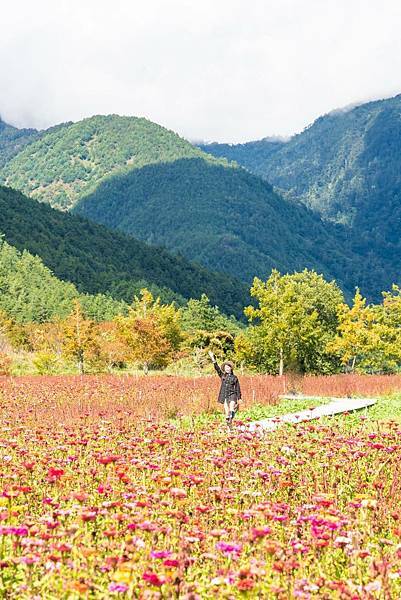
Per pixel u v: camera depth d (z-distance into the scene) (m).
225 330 73.88
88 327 45.75
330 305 61.25
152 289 137.75
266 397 23.44
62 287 113.12
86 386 26.89
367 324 46.34
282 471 8.54
